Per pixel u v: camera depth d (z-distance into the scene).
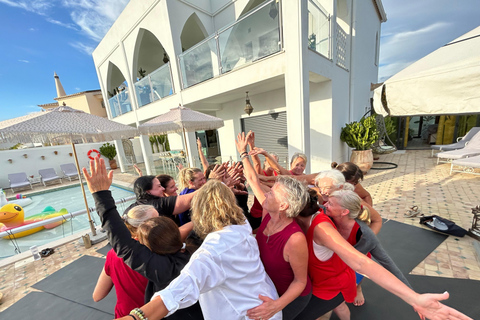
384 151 8.26
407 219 3.85
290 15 4.88
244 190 2.32
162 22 7.96
